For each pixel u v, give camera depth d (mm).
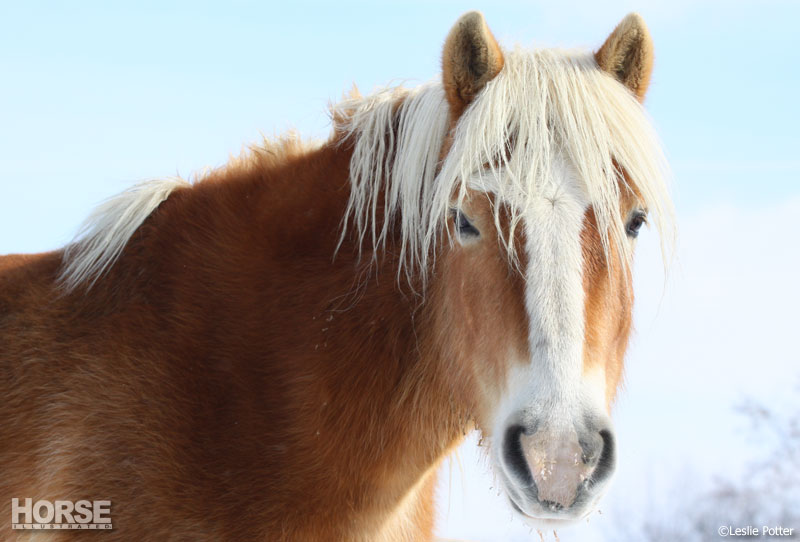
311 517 4539
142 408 4488
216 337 4605
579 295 3838
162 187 5051
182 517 4445
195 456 4473
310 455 4516
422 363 4684
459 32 4355
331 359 4566
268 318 4625
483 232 4102
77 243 4965
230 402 4539
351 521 4613
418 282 4660
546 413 3709
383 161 4812
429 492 5223
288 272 4688
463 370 4402
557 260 3863
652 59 4527
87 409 4492
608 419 3787
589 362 3811
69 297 4770
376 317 4625
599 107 4168
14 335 4711
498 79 4277
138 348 4578
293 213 4824
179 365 4559
